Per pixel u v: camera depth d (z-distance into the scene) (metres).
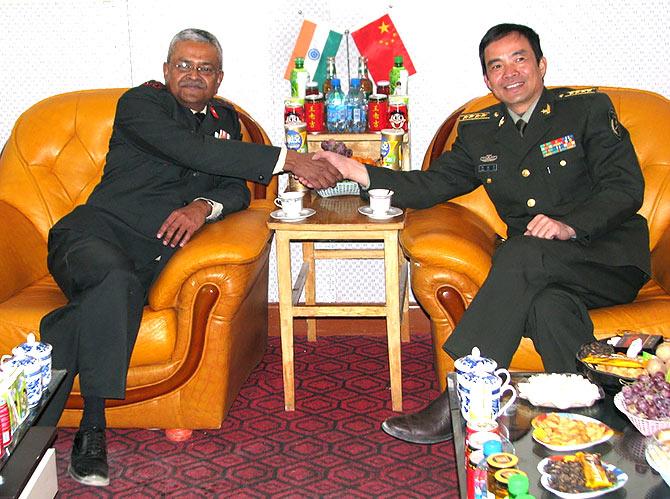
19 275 2.81
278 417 2.83
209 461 2.56
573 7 3.21
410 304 3.54
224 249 2.50
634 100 2.90
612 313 2.47
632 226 2.67
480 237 2.72
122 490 2.41
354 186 3.06
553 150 2.71
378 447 2.62
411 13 3.27
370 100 3.13
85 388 2.44
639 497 1.63
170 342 2.56
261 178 2.80
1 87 3.40
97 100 3.08
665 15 3.19
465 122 2.85
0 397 1.83
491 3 3.23
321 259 3.48
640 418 1.78
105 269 2.52
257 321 3.05
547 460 1.74
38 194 2.99
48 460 2.08
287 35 3.33
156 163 2.88
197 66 2.85
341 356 3.33
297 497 2.36
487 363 1.98
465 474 1.82
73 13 3.33
